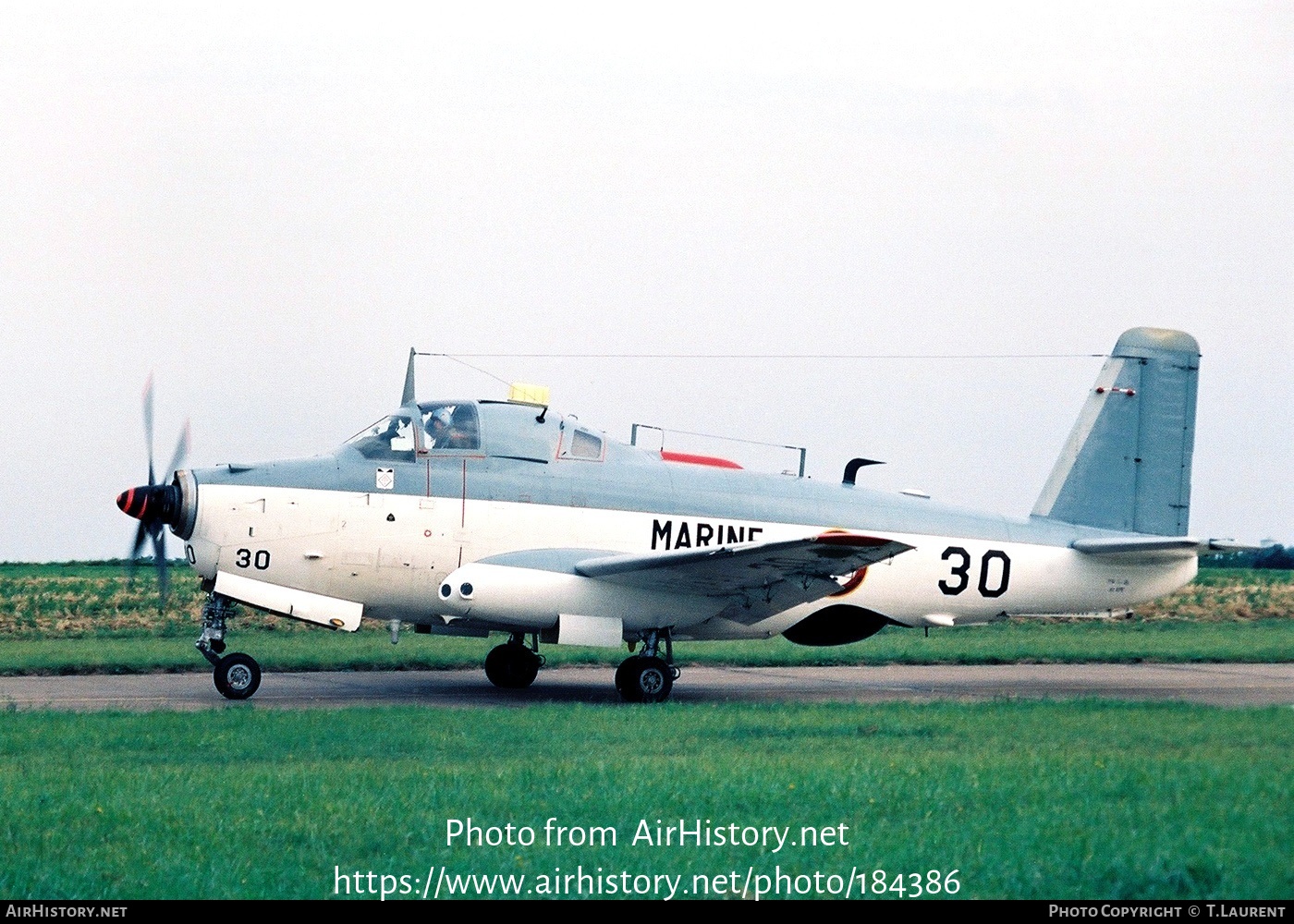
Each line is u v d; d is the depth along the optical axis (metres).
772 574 64.69
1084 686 76.25
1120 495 79.44
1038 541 77.38
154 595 123.06
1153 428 79.94
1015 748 45.47
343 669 82.88
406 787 37.56
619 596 65.88
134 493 64.00
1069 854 30.27
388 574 65.62
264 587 64.44
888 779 38.28
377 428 67.25
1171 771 38.78
